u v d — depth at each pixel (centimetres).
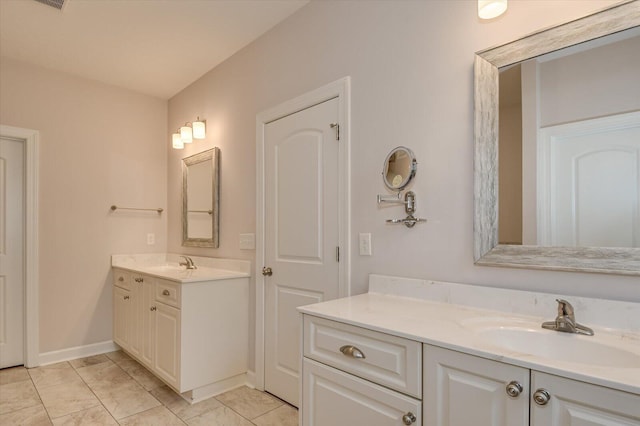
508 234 142
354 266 197
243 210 277
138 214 360
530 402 89
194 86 338
